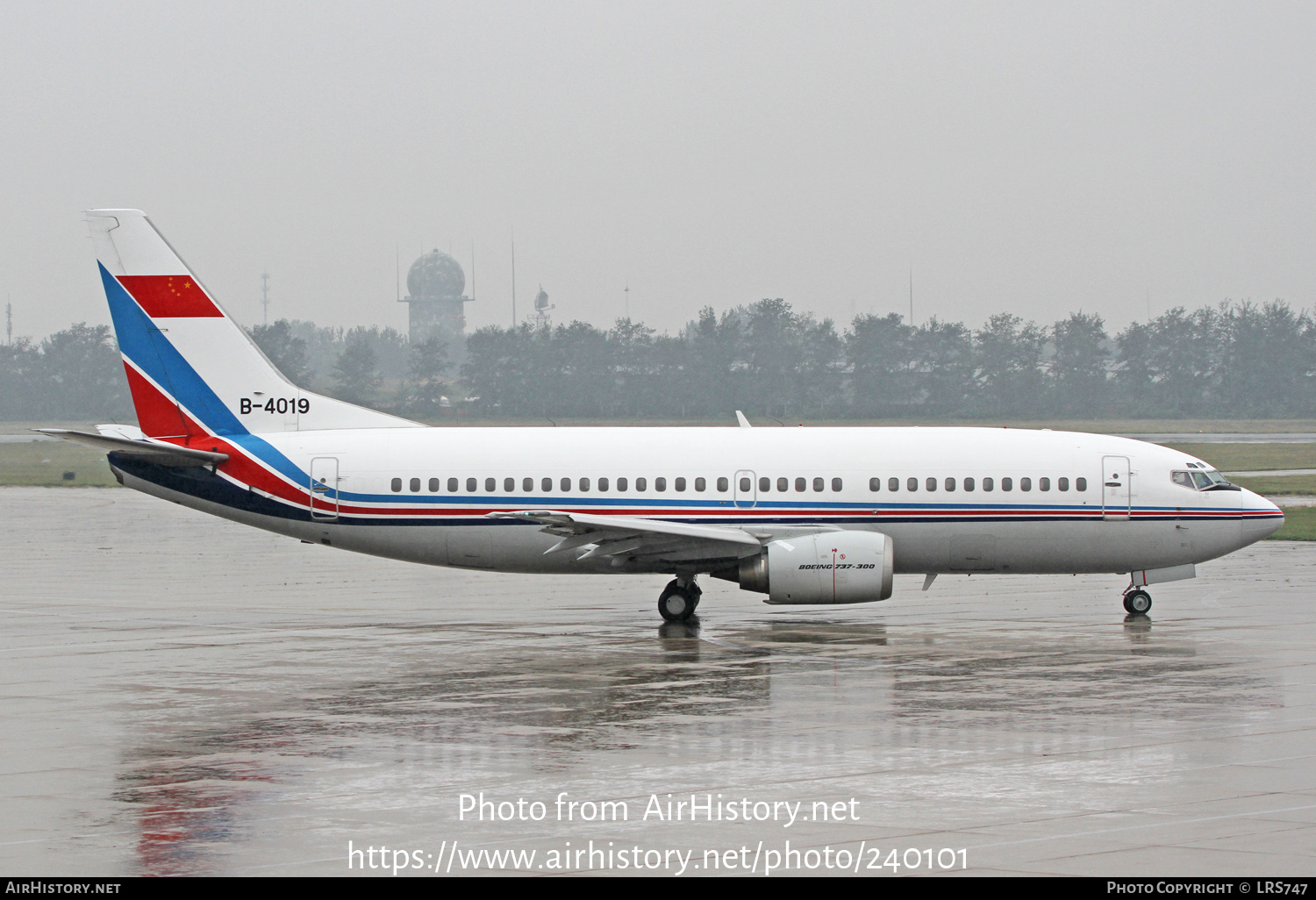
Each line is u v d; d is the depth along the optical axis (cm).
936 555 10669
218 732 6216
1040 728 6244
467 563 10800
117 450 10600
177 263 10944
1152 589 12419
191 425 10981
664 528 9888
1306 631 9569
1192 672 7800
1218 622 10056
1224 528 10594
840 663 8175
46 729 6312
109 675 7862
